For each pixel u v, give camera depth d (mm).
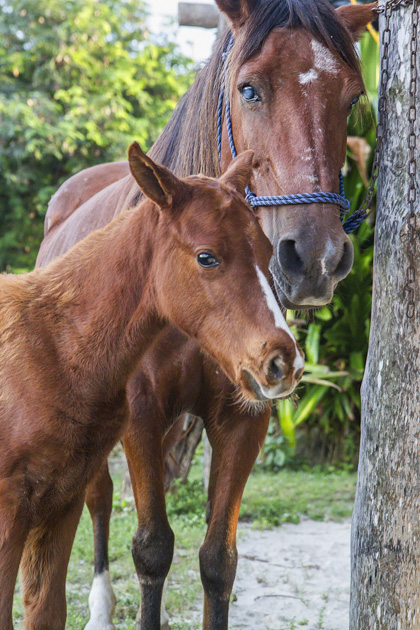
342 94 2906
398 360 2646
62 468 2520
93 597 3850
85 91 13984
